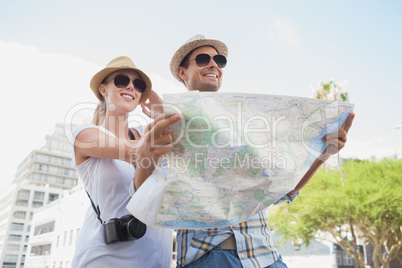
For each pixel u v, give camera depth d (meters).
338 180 20.62
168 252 1.83
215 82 2.21
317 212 20.44
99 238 1.61
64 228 23.94
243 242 1.55
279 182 1.44
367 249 28.83
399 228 20.17
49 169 113.06
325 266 29.00
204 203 1.39
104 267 1.55
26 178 113.25
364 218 20.30
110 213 1.65
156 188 1.37
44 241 35.84
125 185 1.72
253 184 1.41
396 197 18.28
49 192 87.88
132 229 1.55
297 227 21.41
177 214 1.39
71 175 115.19
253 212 1.47
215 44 2.31
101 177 1.68
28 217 84.75
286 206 21.95
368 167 20.23
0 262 78.38
